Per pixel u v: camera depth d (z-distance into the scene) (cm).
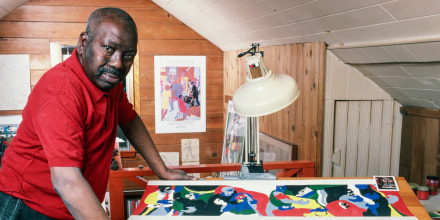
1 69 362
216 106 414
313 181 145
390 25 154
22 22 361
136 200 319
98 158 117
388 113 234
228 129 361
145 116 400
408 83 198
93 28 100
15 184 109
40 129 95
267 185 142
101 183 121
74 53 107
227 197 133
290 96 121
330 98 224
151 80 396
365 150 236
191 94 407
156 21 388
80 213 94
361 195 133
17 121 371
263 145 313
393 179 143
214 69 407
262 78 125
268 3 198
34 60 367
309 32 212
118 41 99
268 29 246
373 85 230
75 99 99
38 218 111
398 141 236
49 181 108
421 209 123
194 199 132
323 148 229
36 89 100
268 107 119
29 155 107
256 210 123
